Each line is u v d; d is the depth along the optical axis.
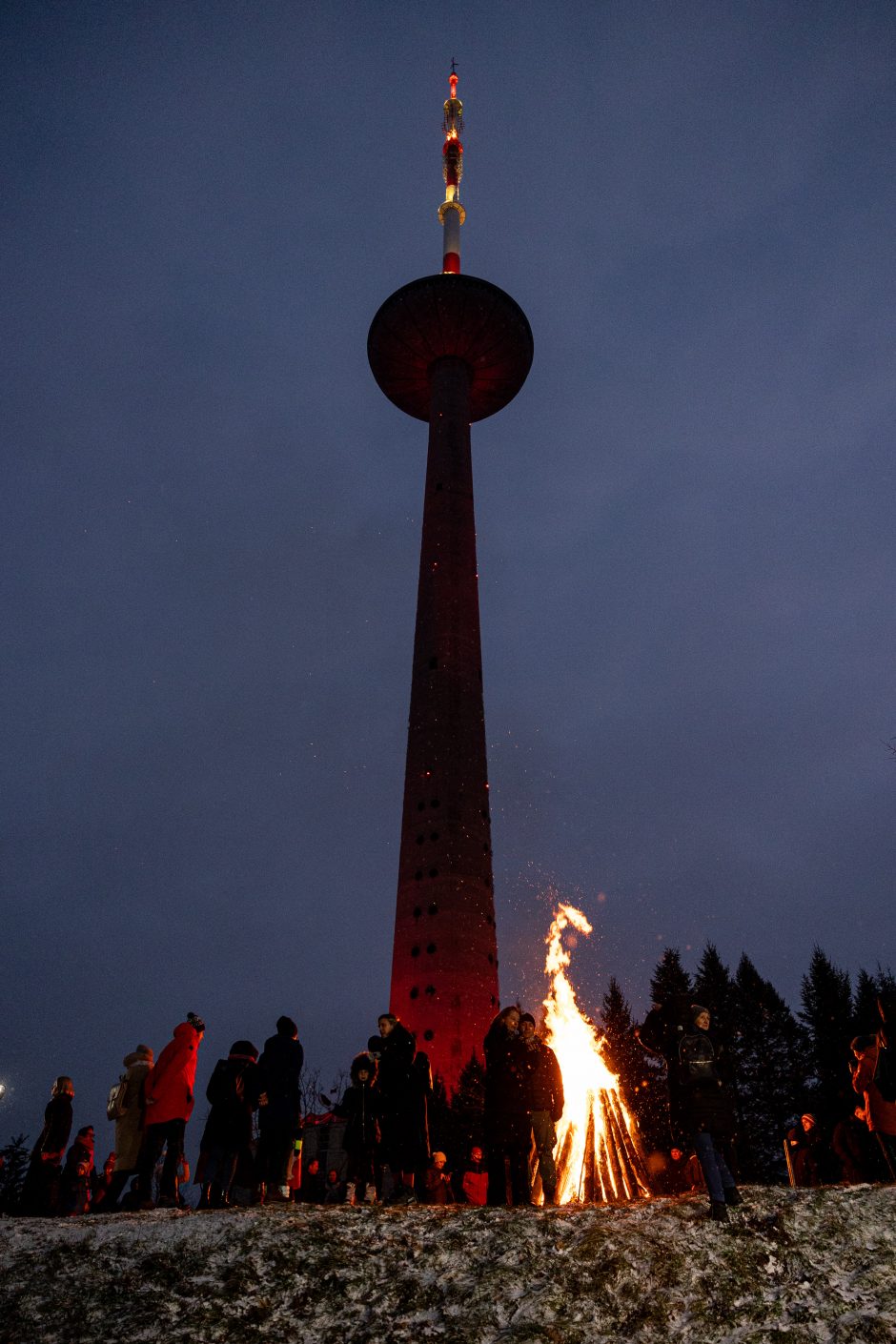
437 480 61.19
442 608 55.06
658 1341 7.67
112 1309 8.26
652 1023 10.70
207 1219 9.94
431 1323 8.02
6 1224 10.10
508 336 68.12
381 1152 12.03
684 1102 9.77
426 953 44.53
